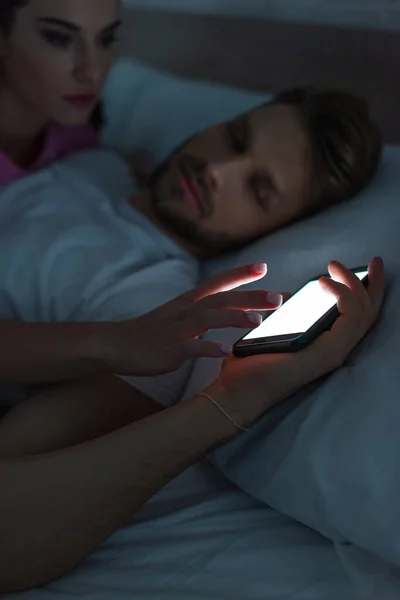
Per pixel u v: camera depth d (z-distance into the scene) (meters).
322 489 0.82
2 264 1.03
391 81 1.32
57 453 0.83
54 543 0.81
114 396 0.95
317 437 0.84
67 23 1.05
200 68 1.53
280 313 0.92
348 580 0.81
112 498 0.82
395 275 0.93
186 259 1.12
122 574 0.83
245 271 0.91
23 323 0.94
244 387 0.86
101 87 1.13
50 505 0.81
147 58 1.60
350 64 1.35
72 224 1.07
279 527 0.87
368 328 0.89
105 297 1.02
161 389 0.97
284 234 1.06
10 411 0.94
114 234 1.10
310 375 0.86
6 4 1.05
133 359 0.91
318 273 0.99
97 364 0.92
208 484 0.93
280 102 1.13
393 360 0.84
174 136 1.35
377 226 1.00
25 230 1.05
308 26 1.38
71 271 1.03
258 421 0.89
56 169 1.18
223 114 1.34
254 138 1.08
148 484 0.83
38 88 1.10
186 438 0.84
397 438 0.81
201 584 0.82
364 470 0.81
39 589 0.82
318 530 0.84
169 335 0.89
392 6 1.30
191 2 1.50
